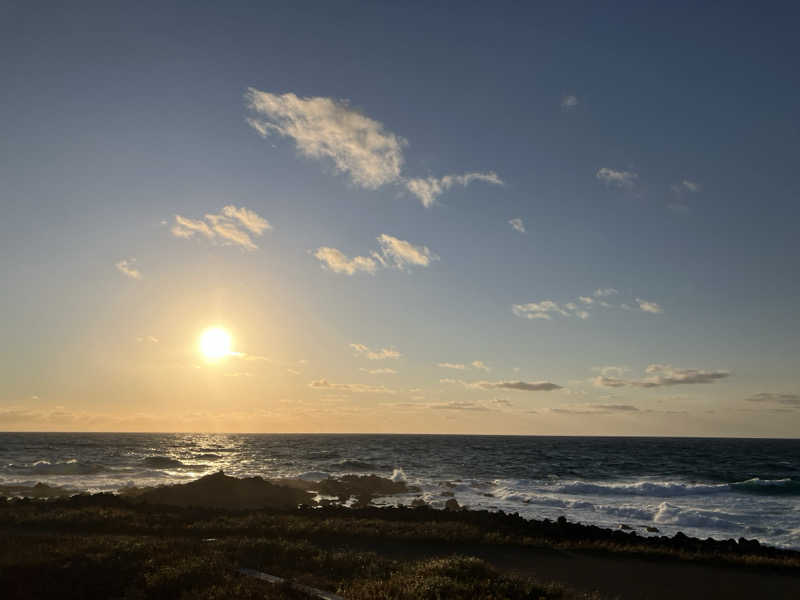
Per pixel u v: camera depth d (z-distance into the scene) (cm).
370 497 4672
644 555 2341
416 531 2627
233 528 2627
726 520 3612
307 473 6462
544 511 4019
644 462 9738
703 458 11050
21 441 17088
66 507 3152
